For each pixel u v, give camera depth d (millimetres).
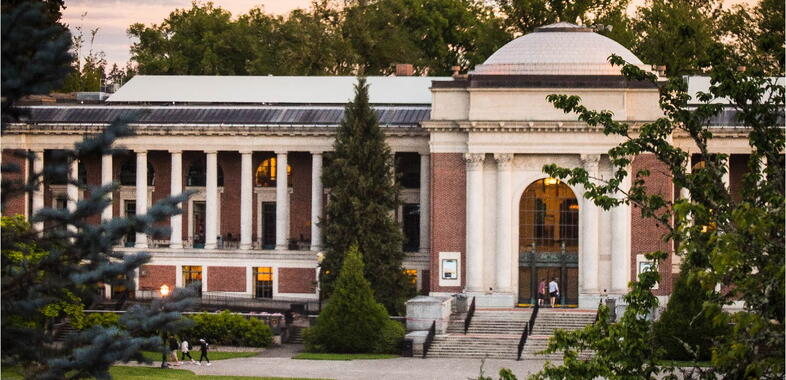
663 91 67125
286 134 153125
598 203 66875
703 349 115812
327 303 129000
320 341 126062
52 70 46406
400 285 141250
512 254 142625
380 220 141250
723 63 65812
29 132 154250
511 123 141250
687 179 65375
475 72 145125
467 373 114250
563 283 142625
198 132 154000
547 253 142625
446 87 143625
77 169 157875
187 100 164125
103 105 160375
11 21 45781
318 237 153250
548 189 142500
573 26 147125
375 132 144250
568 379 65375
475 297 142250
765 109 65188
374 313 125938
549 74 142250
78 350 47406
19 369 51656
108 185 48500
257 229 158500
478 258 142750
